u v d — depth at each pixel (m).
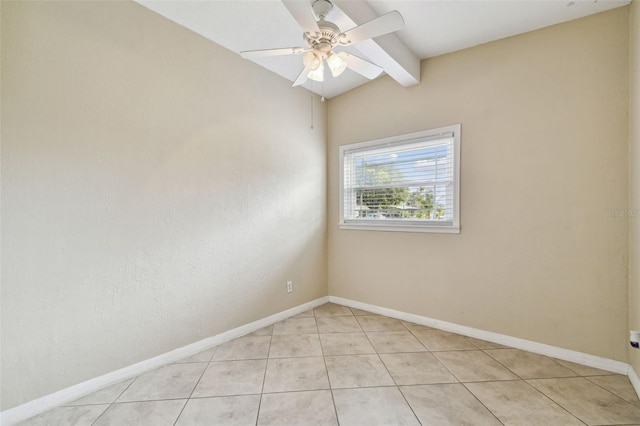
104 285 1.86
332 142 3.55
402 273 2.99
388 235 3.09
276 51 1.79
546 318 2.23
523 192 2.30
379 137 3.12
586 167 2.06
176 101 2.19
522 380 1.91
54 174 1.66
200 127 2.34
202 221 2.36
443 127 2.68
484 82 2.46
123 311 1.94
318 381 1.91
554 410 1.62
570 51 2.10
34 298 1.61
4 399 1.53
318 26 1.58
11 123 1.53
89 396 1.77
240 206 2.64
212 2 1.97
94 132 1.80
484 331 2.51
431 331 2.71
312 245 3.39
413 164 2.93
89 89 1.78
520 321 2.34
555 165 2.17
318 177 3.47
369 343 2.47
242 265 2.66
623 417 1.56
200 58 2.33
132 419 1.57
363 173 3.32
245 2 1.97
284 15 2.10
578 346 2.11
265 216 2.86
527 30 2.26
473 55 2.51
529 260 2.29
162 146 2.12
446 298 2.71
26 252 1.59
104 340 1.86
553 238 2.19
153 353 2.09
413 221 2.94
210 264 2.42
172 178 2.18
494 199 2.43
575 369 2.03
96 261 1.83
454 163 2.62
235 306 2.60
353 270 3.40
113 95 1.88
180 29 2.21
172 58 2.17
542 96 2.21
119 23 1.90
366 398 1.74
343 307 3.42
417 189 2.91
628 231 1.93
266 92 2.86
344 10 1.85
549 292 2.22
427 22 2.20
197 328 2.33
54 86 1.66
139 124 2.00
